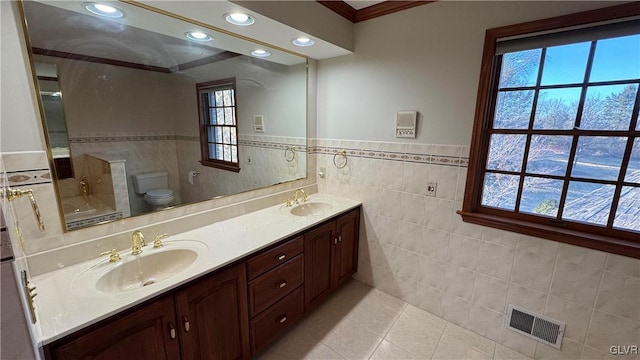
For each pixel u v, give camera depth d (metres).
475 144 1.76
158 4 1.33
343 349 1.84
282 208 2.25
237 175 2.04
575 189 1.56
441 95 1.85
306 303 1.99
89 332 0.96
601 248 1.47
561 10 1.41
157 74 1.56
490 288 1.89
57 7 1.18
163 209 1.64
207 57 1.77
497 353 1.83
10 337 0.55
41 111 1.17
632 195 1.41
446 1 1.74
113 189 1.43
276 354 1.80
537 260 1.68
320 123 2.56
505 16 1.57
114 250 1.37
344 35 2.08
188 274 1.24
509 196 1.77
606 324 1.53
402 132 2.06
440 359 1.78
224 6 1.36
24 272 0.82
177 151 1.69
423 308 2.22
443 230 2.01
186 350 1.28
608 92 1.40
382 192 2.27
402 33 1.95
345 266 2.37
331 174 2.57
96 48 1.32
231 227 1.83
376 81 2.13
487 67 1.65
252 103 2.07
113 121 1.41
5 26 1.06
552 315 1.69
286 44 1.98
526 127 1.65
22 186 1.15
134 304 1.06
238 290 1.48
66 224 1.28
